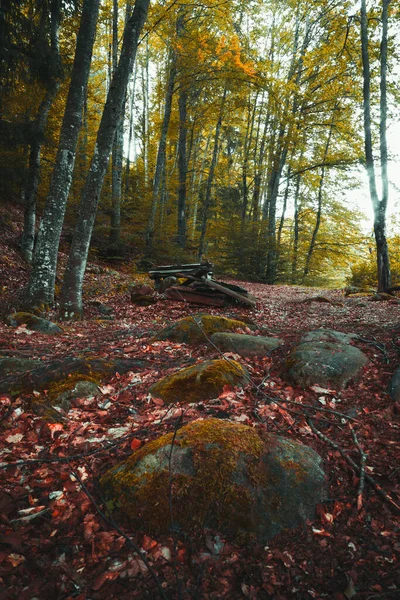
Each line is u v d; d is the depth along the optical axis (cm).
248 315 761
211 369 354
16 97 983
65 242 1352
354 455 262
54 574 173
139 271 1427
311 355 389
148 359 439
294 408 321
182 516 200
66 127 724
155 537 195
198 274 893
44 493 226
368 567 180
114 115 736
